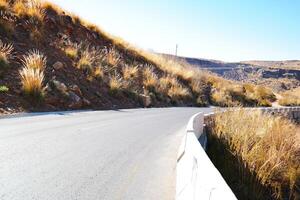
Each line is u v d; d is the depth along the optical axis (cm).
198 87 2895
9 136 719
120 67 2188
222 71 15025
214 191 267
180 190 443
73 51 1750
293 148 927
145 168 591
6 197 402
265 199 657
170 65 3109
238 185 664
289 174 741
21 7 1755
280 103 4022
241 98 3475
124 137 862
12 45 1430
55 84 1344
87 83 1622
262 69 15875
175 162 648
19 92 1178
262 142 858
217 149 820
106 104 1575
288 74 15662
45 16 1912
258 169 702
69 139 759
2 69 1233
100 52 2141
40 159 574
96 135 846
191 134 564
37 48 1566
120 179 516
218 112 1267
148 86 2186
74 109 1339
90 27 2383
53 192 432
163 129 1080
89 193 443
